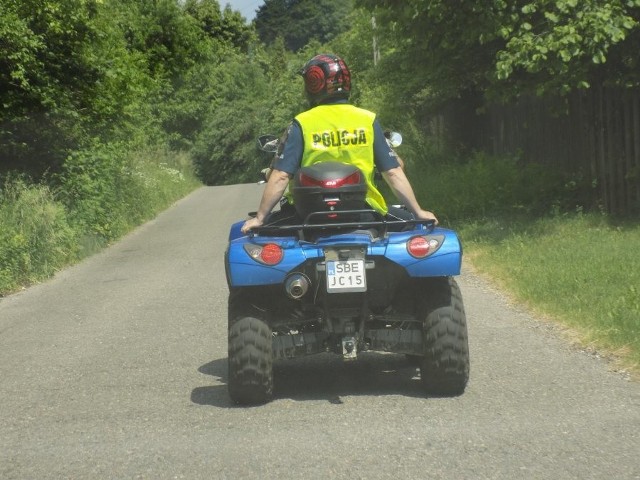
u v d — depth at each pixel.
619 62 14.30
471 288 10.62
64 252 15.62
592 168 15.30
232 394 6.21
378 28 19.83
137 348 8.47
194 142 60.97
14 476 5.05
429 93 24.14
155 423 5.97
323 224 6.02
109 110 19.31
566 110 15.54
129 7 42.81
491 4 14.26
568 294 9.17
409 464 4.93
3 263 13.41
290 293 5.85
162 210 27.58
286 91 64.62
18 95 17.36
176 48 45.25
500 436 5.35
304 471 4.90
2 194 15.78
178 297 11.27
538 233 13.39
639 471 4.70
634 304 8.27
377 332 6.24
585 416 5.68
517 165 18.48
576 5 13.11
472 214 16.45
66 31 17.17
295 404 6.28
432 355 6.15
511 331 8.31
